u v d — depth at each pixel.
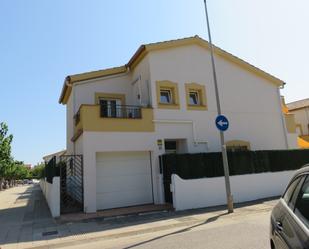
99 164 13.47
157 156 14.31
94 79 17.11
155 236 7.93
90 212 12.27
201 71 16.73
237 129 17.19
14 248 7.66
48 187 16.38
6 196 26.44
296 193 3.56
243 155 14.39
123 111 16.55
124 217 11.10
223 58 17.75
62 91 19.47
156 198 13.95
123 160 13.96
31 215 13.02
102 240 8.01
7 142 31.70
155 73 15.32
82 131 13.11
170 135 14.91
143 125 14.21
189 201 12.41
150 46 15.30
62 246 7.64
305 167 3.66
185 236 7.57
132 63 17.23
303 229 2.87
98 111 13.28
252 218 9.48
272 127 18.48
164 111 14.98
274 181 14.79
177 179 12.34
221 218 9.88
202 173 13.37
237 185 13.70
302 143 21.52
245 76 18.28
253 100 18.19
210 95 16.70
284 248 3.35
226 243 6.54
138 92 16.73
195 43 16.92
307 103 29.20
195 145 15.51
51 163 14.93
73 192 13.98
